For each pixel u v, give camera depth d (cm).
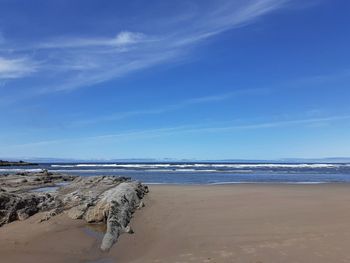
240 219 1207
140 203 1482
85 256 860
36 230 1047
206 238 983
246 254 830
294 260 777
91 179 2464
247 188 2308
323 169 6506
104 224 1130
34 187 2384
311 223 1120
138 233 1041
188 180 3434
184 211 1369
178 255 842
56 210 1263
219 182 3131
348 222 1120
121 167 7788
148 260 818
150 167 7638
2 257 848
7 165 9325
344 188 2306
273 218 1211
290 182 3059
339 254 805
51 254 871
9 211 1148
